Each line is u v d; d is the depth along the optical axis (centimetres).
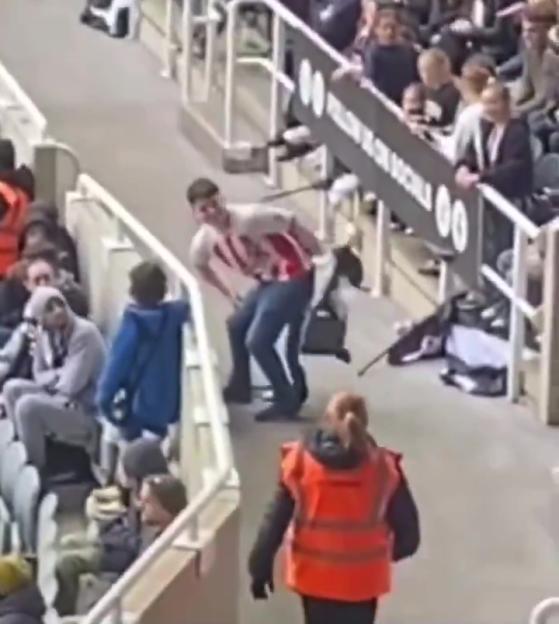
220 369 3048
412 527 2162
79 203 3366
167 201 3791
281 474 2159
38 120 3703
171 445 2755
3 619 2212
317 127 3534
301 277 2886
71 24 4888
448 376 3055
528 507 2705
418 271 3259
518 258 2939
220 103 4091
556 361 2912
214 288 3253
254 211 2864
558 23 3450
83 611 2381
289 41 3766
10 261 3253
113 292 3097
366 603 2162
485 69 3150
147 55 4666
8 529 2758
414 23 3744
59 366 2912
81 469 2867
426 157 3116
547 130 3322
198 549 2220
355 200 3475
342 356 3098
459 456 2839
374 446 2156
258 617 2445
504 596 2500
